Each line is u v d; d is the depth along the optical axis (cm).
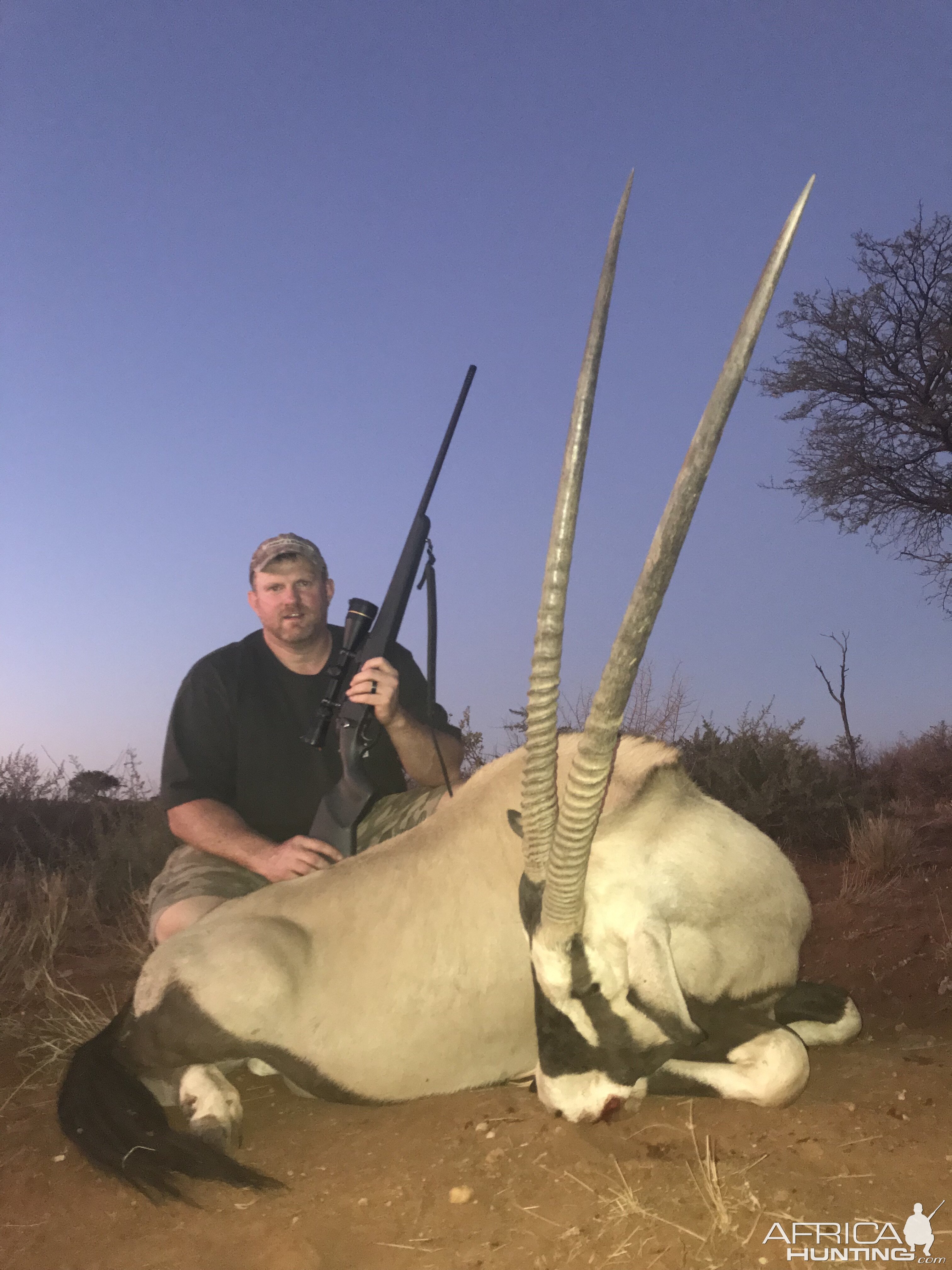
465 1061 345
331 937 344
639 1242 250
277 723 442
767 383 1858
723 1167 277
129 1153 304
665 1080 317
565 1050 292
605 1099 292
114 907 706
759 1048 314
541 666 256
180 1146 307
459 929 341
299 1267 257
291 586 441
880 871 646
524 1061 350
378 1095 347
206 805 422
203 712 437
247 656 451
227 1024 332
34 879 732
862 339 1747
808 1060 321
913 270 1733
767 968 324
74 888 725
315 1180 301
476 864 346
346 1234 271
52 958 565
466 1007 339
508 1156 295
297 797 441
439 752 353
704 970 312
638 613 225
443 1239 264
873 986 461
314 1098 366
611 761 254
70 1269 270
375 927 344
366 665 399
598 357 217
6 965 552
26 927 611
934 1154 276
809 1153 279
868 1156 277
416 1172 295
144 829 781
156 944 446
